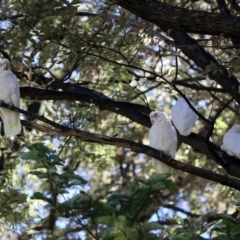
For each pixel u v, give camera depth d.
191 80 15.12
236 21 9.49
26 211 11.39
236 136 11.49
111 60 11.62
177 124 11.61
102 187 8.70
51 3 10.73
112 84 13.49
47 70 11.69
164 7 9.55
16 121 10.78
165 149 11.04
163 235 7.64
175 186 7.74
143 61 11.93
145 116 12.63
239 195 13.09
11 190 10.56
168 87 12.29
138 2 9.49
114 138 9.84
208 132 10.01
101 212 7.83
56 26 10.77
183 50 12.95
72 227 11.93
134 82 13.29
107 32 10.66
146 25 11.15
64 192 8.20
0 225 11.27
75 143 13.83
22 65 12.26
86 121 13.60
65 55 11.45
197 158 14.34
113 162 16.91
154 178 7.65
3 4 11.48
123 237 7.12
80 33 11.16
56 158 8.62
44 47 11.36
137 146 9.94
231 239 8.21
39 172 8.36
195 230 8.84
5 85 11.25
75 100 12.41
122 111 12.73
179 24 9.54
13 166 13.26
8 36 10.92
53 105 13.84
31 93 12.20
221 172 11.85
